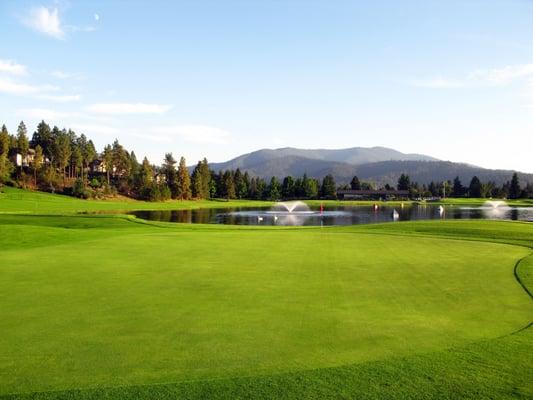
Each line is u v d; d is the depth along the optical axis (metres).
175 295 14.14
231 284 15.84
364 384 7.34
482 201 173.62
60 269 18.64
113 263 20.27
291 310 12.45
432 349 9.27
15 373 8.02
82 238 30.47
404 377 7.62
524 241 30.62
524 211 109.94
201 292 14.57
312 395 6.94
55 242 27.97
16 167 151.25
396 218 83.38
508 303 13.36
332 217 87.38
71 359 8.71
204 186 176.38
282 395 6.95
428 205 147.62
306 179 198.75
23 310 12.30
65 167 163.62
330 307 12.80
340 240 30.91
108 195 138.88
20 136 154.62
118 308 12.55
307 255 23.11
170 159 161.75
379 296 14.17
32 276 17.09
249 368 8.26
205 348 9.36
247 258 22.02
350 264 20.33
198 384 7.39
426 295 14.33
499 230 37.56
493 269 19.14
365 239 31.72
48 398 6.90
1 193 116.44
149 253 23.56
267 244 28.09
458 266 19.86
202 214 92.75
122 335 10.20
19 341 9.77
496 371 7.88
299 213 100.25
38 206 94.19
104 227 47.06
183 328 10.75
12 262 20.36
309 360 8.66
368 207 134.38
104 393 7.07
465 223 44.88
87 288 15.08
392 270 18.80
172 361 8.62
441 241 30.45
